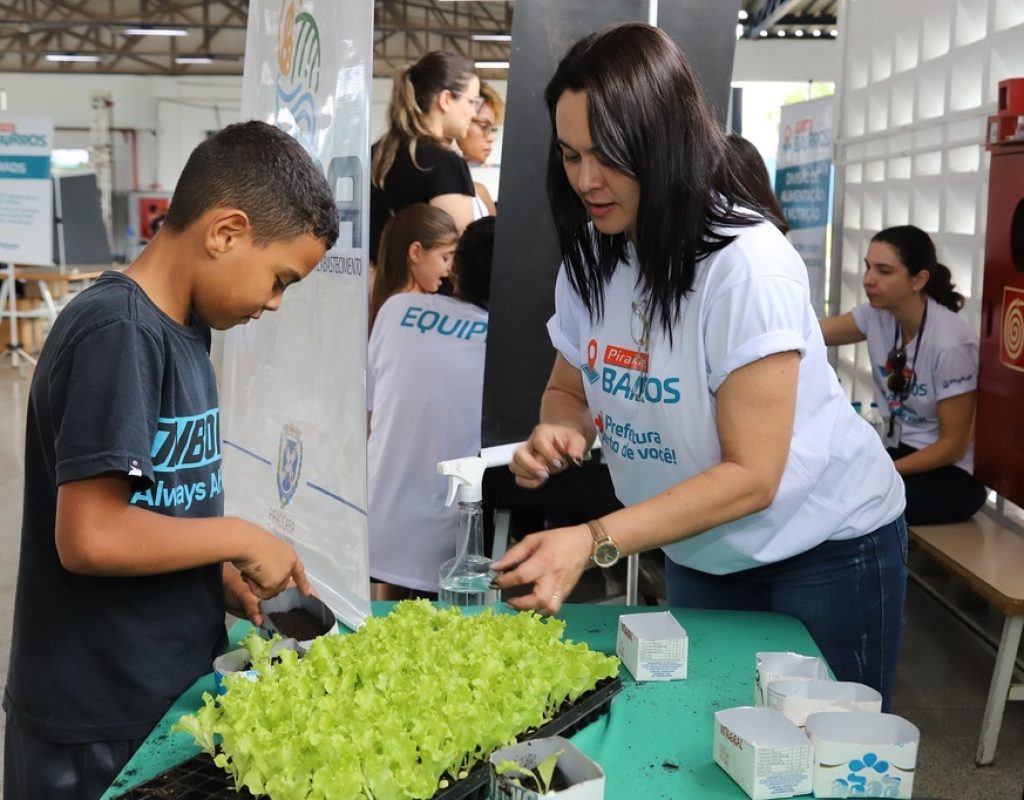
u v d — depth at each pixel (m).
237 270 1.14
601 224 1.27
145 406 1.07
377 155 3.04
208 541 1.14
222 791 0.94
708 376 1.28
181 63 17.77
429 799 0.90
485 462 1.50
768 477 1.24
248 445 1.82
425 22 16.47
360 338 1.38
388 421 2.31
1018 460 2.59
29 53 17.11
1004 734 2.57
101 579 1.16
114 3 17.17
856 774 0.98
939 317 2.98
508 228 1.93
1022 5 2.73
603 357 1.39
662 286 1.25
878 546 1.46
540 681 1.04
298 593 1.35
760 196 1.33
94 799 1.18
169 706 1.19
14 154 7.96
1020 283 2.57
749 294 1.21
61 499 1.06
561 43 1.84
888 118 3.62
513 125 1.88
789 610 1.47
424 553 2.31
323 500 1.52
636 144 1.17
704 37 1.80
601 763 1.04
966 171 3.09
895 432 3.13
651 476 1.43
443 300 2.32
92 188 9.55
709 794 0.99
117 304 1.08
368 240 1.36
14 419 6.50
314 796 0.86
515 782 0.87
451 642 1.16
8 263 8.28
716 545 1.42
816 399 1.35
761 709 1.04
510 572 1.20
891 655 1.51
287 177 1.14
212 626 1.25
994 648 2.56
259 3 1.76
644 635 1.26
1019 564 2.52
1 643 3.14
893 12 3.58
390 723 0.94
